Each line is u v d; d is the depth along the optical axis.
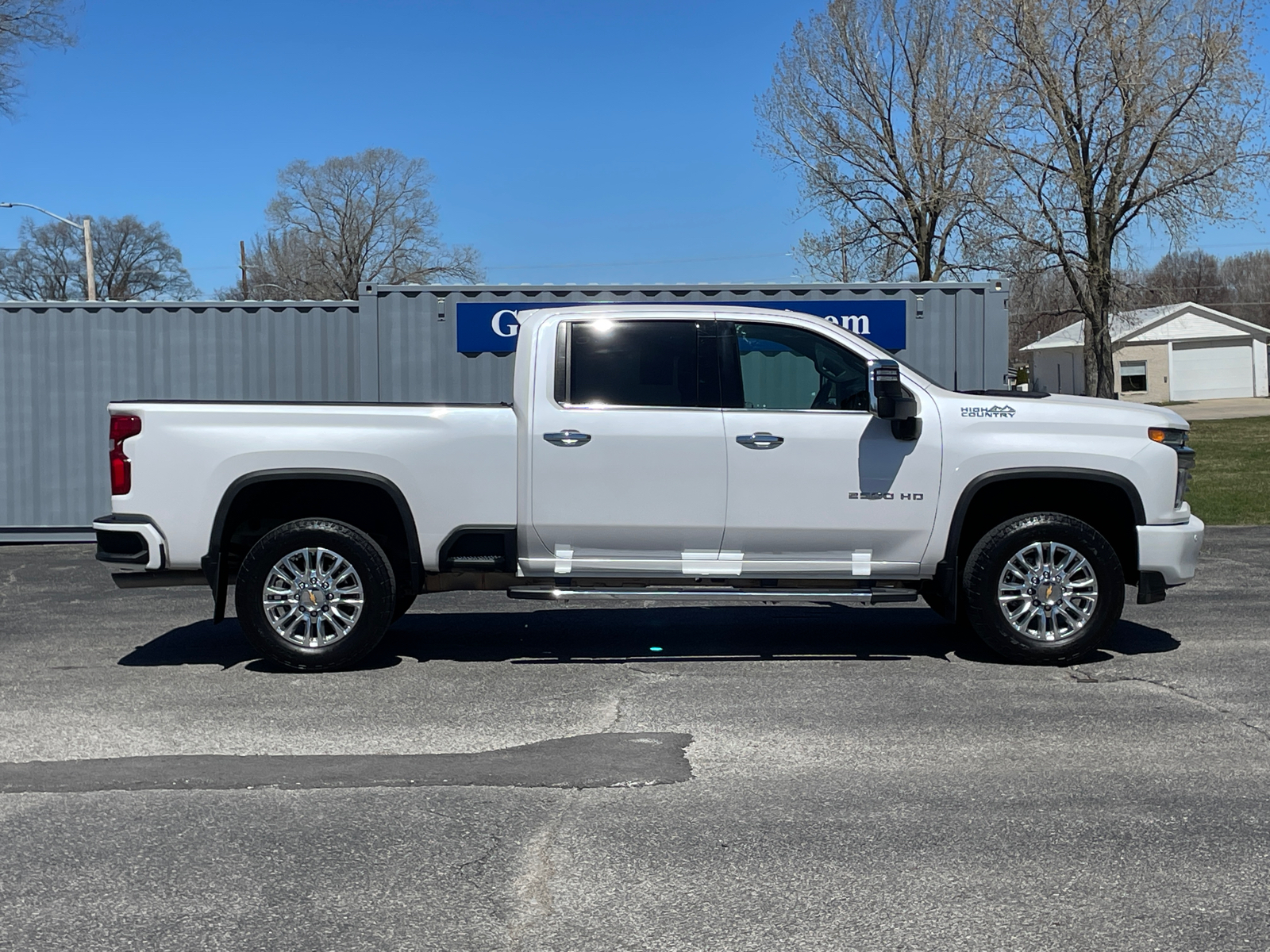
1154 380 58.50
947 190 34.25
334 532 6.76
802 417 6.79
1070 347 59.16
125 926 3.57
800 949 3.39
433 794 4.74
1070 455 6.76
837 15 39.50
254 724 5.78
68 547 13.66
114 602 9.58
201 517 6.72
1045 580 6.81
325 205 64.31
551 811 4.54
